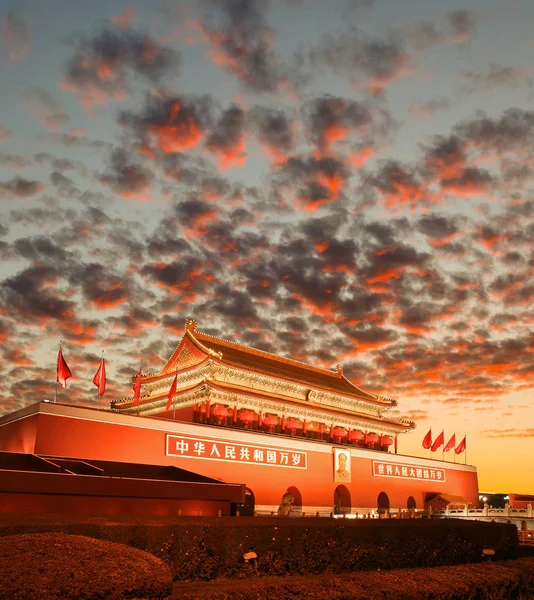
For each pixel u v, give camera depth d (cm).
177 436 5919
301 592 1828
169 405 6988
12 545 1504
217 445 6284
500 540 3531
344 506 7956
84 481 3828
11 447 5362
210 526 2420
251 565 2477
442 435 10025
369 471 8381
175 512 4319
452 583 2139
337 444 8175
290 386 8300
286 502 6412
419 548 3077
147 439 5662
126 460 5438
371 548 2889
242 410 7500
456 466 10319
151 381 8181
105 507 3912
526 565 2581
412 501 9094
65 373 5528
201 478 5025
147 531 2228
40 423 4966
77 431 5172
